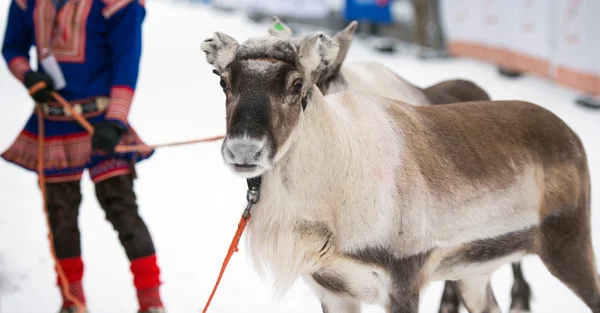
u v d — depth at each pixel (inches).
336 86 168.6
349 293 125.6
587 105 346.9
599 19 338.0
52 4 142.6
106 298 170.1
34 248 198.2
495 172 134.1
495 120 140.3
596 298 144.4
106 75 144.7
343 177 118.7
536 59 393.1
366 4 544.7
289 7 605.6
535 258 201.5
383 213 120.4
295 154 114.3
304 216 116.5
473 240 132.9
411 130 130.2
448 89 205.2
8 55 149.9
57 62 141.6
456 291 161.0
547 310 169.9
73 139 142.9
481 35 451.5
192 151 299.9
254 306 168.7
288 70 107.6
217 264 191.6
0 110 354.6
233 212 231.8
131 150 141.7
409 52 512.4
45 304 165.5
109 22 142.9
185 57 509.0
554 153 142.3
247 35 591.2
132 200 146.3
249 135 102.0
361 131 123.8
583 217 144.6
